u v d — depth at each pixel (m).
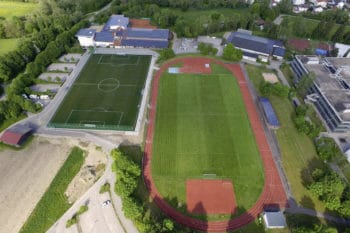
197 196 81.31
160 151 93.88
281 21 176.38
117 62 137.88
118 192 76.06
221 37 161.00
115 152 83.88
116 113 108.44
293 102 116.31
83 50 147.50
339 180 77.06
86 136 99.12
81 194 81.69
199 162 90.50
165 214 76.69
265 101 113.31
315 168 89.75
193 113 109.00
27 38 145.62
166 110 110.12
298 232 68.31
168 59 140.62
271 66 138.62
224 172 87.75
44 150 94.94
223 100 115.62
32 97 115.75
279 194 82.25
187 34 157.38
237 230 73.69
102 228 73.81
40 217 76.50
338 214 77.31
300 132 101.31
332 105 103.81
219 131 101.56
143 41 149.62
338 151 93.94
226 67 136.12
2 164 90.00
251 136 100.00
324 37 160.88
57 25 158.38
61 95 117.06
